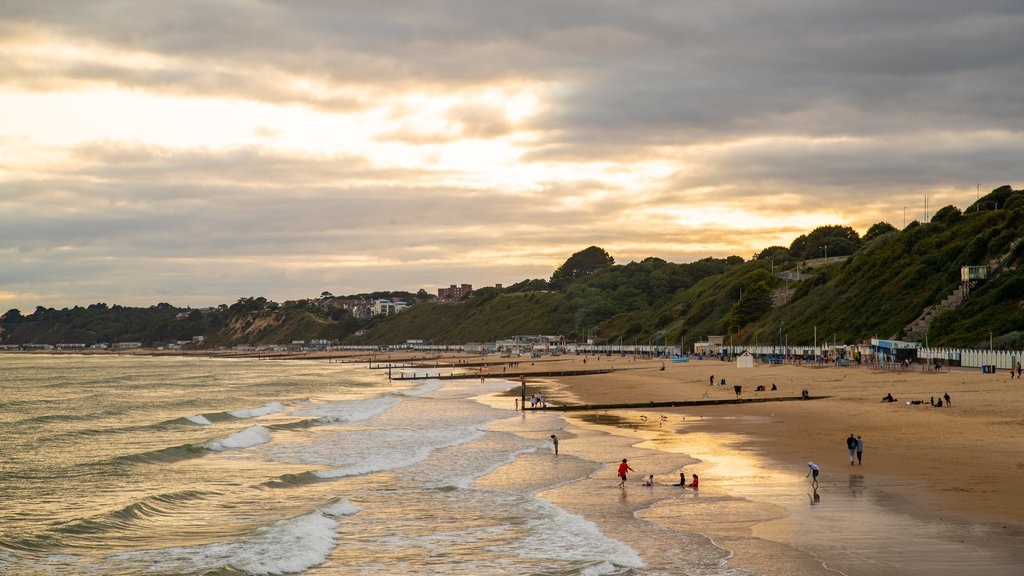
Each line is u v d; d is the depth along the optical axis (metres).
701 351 180.12
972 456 36.16
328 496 34.28
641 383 108.19
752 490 32.31
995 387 66.12
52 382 149.62
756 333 168.50
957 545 22.45
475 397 97.75
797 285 190.88
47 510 32.78
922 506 27.17
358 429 61.59
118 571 23.22
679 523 27.36
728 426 55.31
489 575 22.17
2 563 24.09
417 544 25.86
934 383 74.19
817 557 22.19
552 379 134.38
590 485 35.62
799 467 36.81
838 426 50.41
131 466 43.72
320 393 117.06
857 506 27.88
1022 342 93.38
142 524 29.33
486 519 29.34
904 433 44.53
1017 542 22.58
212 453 48.66
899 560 21.36
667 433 53.31
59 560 24.50
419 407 82.88
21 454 49.84
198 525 29.14
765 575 20.95
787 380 91.31
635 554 23.53
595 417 66.56
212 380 157.50
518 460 43.66
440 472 40.16
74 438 58.72
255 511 31.59
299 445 52.19
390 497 33.88
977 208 153.00
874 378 84.50
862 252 170.50
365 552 25.00
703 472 37.31
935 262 133.00
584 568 22.08
